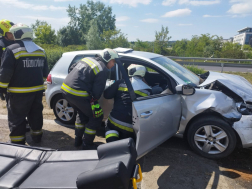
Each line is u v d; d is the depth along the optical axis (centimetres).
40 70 330
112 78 364
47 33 4931
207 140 319
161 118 296
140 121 266
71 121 428
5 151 215
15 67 301
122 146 187
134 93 275
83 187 151
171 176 284
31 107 342
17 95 310
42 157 211
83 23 5719
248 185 268
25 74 308
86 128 318
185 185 267
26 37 311
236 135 311
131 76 312
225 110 301
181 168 301
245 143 298
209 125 314
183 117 328
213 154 318
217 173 291
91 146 323
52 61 1085
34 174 184
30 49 310
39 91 330
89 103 300
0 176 180
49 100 441
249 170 300
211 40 3231
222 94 314
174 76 331
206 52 2831
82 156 209
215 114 320
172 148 355
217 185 267
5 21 366
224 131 306
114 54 294
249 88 364
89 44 3388
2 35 376
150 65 344
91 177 150
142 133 270
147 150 284
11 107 318
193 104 319
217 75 404
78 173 182
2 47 373
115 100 307
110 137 281
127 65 376
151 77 437
